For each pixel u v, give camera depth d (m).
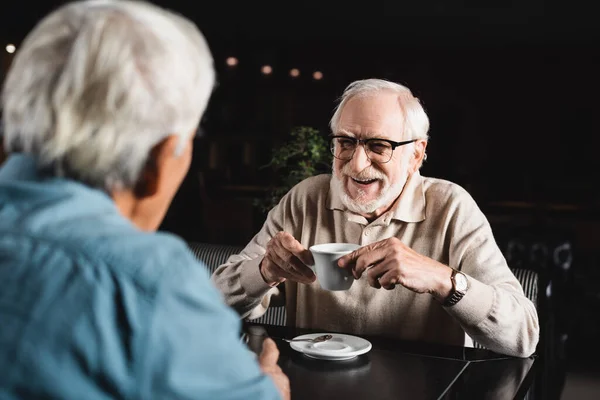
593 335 3.68
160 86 0.57
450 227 1.47
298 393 1.00
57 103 0.56
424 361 1.17
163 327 0.52
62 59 0.57
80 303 0.52
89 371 0.51
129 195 0.62
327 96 9.92
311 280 1.28
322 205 1.59
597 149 9.04
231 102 9.90
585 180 9.04
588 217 6.00
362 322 1.48
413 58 9.56
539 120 9.30
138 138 0.57
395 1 7.15
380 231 1.51
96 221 0.56
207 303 0.55
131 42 0.57
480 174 8.59
